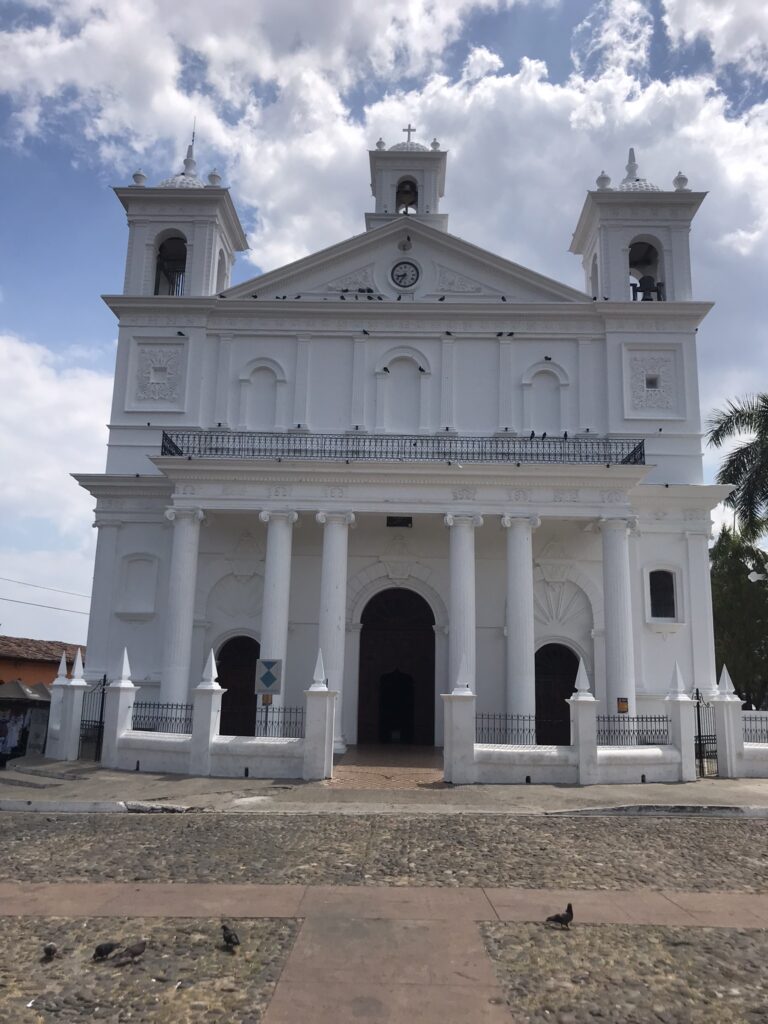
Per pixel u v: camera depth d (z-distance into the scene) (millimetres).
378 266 26688
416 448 24391
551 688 24594
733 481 27094
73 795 14375
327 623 21906
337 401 25750
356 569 25109
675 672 17422
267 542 22609
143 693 24109
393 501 22516
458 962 6371
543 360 25859
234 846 10539
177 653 22016
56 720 20062
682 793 14875
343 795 14422
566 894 8328
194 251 27109
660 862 9867
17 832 11664
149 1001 5609
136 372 26219
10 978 5988
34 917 7449
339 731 21625
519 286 26500
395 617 25406
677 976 6121
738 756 17562
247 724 24422
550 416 25578
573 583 24719
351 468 22312
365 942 6805
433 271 26578
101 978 5996
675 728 17109
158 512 25250
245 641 24938
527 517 22234
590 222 28656
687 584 24438
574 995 5758
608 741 20766
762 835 11688
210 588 24812
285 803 13742
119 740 17672
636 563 24531
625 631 21703
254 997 5680
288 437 24688
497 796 14445
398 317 26062
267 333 26219
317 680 16641
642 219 27016
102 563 25062
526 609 21906
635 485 22531
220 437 24688
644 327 25922
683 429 25297
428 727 24578
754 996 5773
